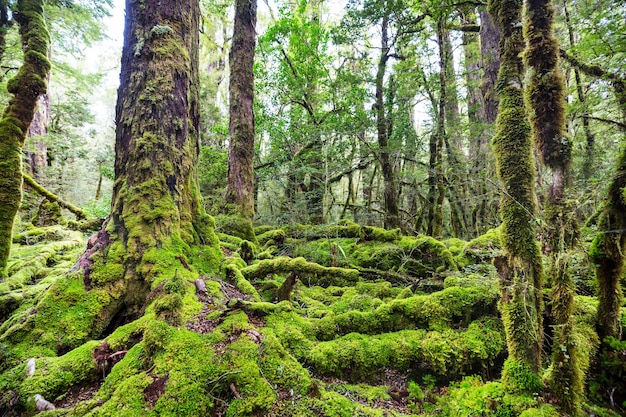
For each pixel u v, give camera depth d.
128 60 4.07
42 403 2.19
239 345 2.51
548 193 2.38
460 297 3.62
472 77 11.98
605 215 2.54
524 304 2.32
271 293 4.42
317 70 11.71
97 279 3.26
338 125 9.76
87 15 8.89
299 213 10.07
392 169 10.40
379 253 6.42
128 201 3.70
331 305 4.37
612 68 4.93
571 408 2.10
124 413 1.97
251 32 8.36
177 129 4.12
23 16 4.34
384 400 2.73
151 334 2.42
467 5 7.43
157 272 3.36
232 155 8.16
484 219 10.17
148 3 4.11
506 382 2.36
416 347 3.18
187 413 2.03
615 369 2.52
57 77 13.76
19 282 4.33
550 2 2.30
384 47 9.67
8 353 2.62
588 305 2.99
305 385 2.40
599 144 6.26
